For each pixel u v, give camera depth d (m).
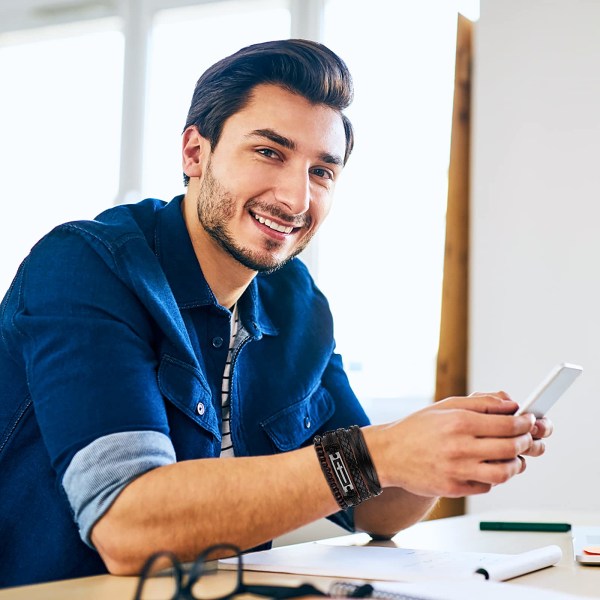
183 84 3.63
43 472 1.08
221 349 1.26
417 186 3.31
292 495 0.91
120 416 0.95
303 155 1.23
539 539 1.34
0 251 3.80
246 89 1.23
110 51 3.76
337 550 1.05
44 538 1.06
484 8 3.19
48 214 3.76
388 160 3.34
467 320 3.13
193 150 1.29
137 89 3.65
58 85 3.81
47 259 1.10
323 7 3.45
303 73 1.22
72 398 0.96
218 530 0.89
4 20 3.90
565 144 3.05
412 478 0.91
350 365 3.30
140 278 1.10
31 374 1.02
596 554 1.03
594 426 2.91
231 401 1.26
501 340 3.06
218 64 1.26
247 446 1.27
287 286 1.46
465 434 0.89
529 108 3.11
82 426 0.94
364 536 1.34
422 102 3.34
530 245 3.06
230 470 0.91
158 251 1.25
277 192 1.23
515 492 2.95
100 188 3.70
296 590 0.72
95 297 1.05
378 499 1.28
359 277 3.33
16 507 1.08
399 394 3.24
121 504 0.88
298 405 1.34
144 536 0.88
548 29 3.11
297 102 1.23
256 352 1.34
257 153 1.22
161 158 3.63
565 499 2.90
